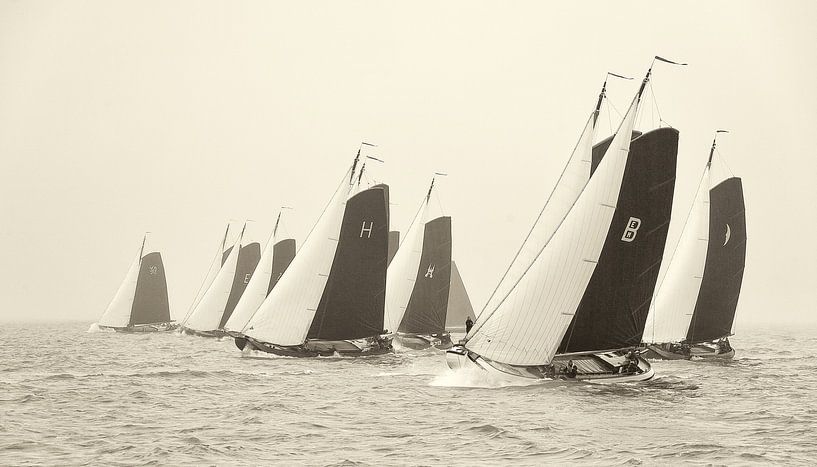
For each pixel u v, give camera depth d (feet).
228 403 469.98
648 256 552.41
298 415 426.10
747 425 397.80
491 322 537.24
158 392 519.19
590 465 312.09
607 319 549.54
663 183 548.72
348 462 315.78
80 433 373.20
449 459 321.93
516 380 526.57
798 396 503.61
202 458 322.75
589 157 567.18
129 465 311.27
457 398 483.92
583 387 519.60
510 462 316.81
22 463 313.53
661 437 365.61
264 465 311.47
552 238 526.16
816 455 327.47
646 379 540.52
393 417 419.13
